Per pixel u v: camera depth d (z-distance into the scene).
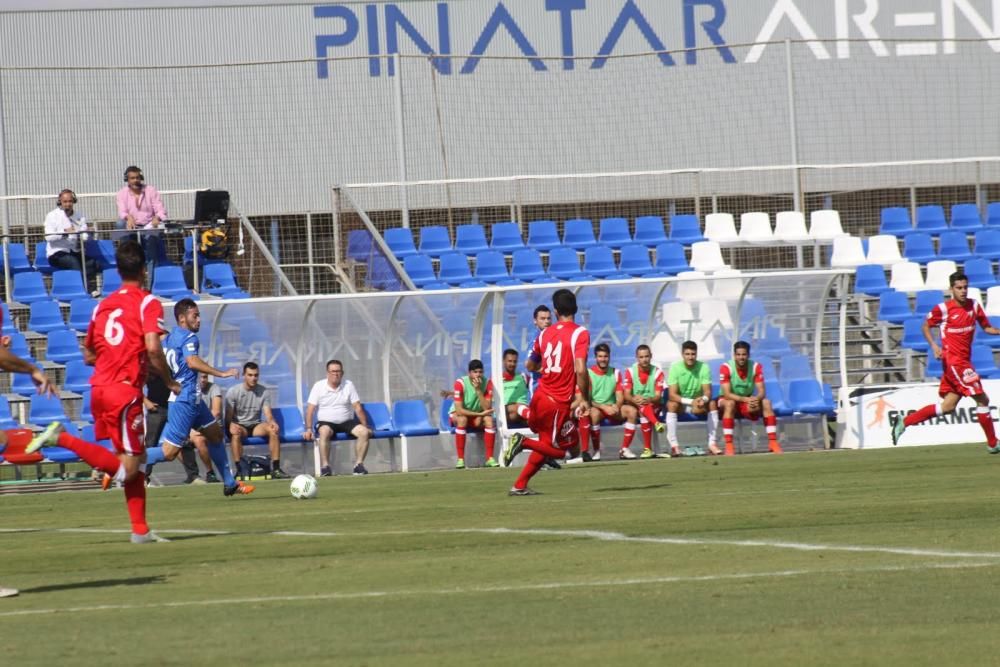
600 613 16.69
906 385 53.25
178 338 36.84
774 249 70.12
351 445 49.88
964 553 20.66
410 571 20.70
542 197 70.69
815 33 76.12
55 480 49.06
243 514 31.77
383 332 50.69
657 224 71.31
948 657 13.83
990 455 42.84
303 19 72.12
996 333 44.09
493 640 15.25
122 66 65.88
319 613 17.23
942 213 73.56
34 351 59.34
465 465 49.47
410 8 72.88
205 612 17.53
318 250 69.62
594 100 73.81
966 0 77.38
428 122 71.81
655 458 49.97
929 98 76.88
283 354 50.16
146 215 60.91
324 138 70.75
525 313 51.72
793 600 17.19
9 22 69.75
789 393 52.47
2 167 64.31
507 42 73.69
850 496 30.27
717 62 74.81
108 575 21.39
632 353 52.34
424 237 68.44
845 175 73.19
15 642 15.78
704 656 14.19
